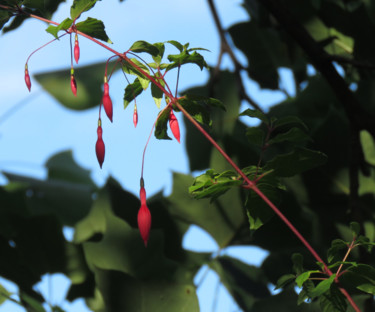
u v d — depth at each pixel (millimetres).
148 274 1013
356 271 921
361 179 1088
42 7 946
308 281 931
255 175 938
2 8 924
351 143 1077
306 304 990
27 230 1021
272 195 945
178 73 937
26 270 1018
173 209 1052
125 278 1011
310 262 1041
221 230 1055
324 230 1058
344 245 927
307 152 927
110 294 1011
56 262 1020
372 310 983
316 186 1076
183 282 1015
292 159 931
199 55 930
